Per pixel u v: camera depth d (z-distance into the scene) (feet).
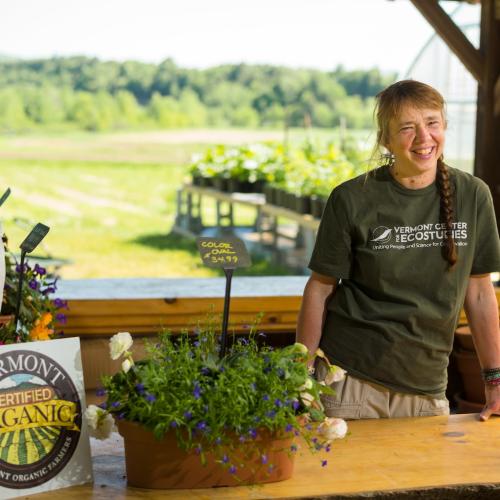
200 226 54.03
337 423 6.33
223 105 84.43
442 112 7.85
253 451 6.07
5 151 78.54
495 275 17.26
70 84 81.35
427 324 8.18
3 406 6.08
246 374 6.06
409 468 6.59
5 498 5.98
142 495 6.04
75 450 6.29
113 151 81.15
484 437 7.37
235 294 13.39
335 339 8.45
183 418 5.89
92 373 12.60
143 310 12.82
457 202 8.09
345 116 84.74
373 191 8.11
